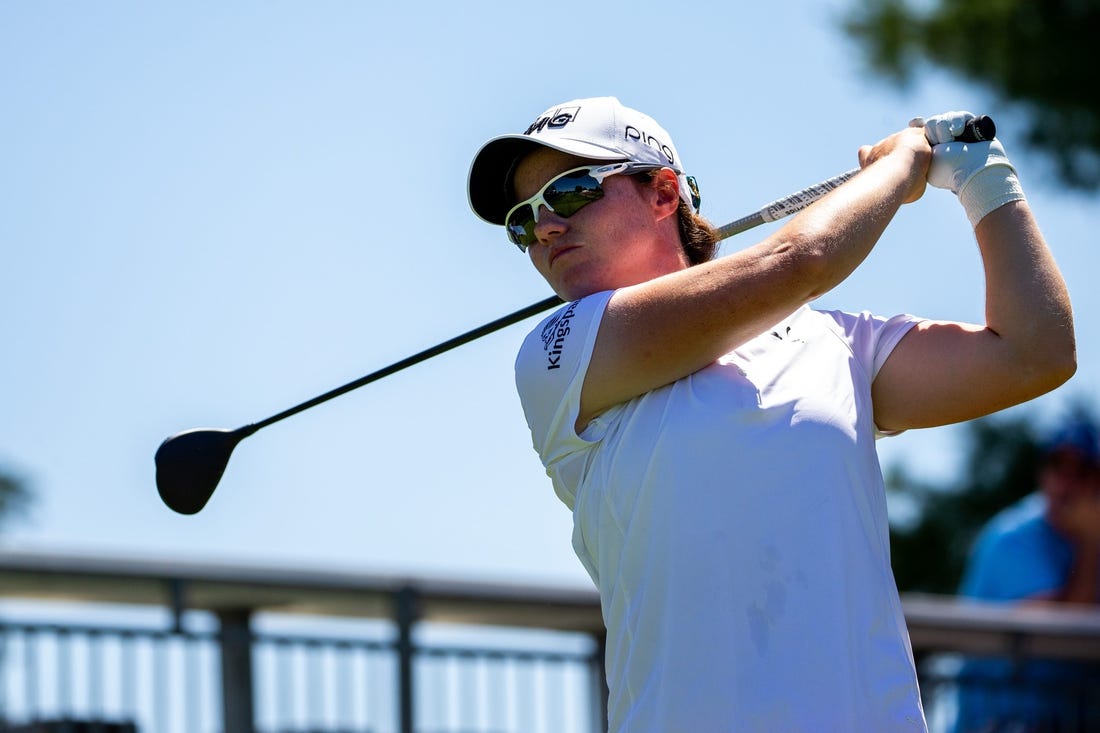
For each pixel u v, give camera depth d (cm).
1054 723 2912
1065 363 1153
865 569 1090
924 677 2873
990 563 3284
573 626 2675
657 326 1122
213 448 1452
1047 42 5453
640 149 1245
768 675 1052
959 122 1217
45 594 2373
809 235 1118
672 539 1093
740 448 1100
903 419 1206
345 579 2494
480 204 1306
